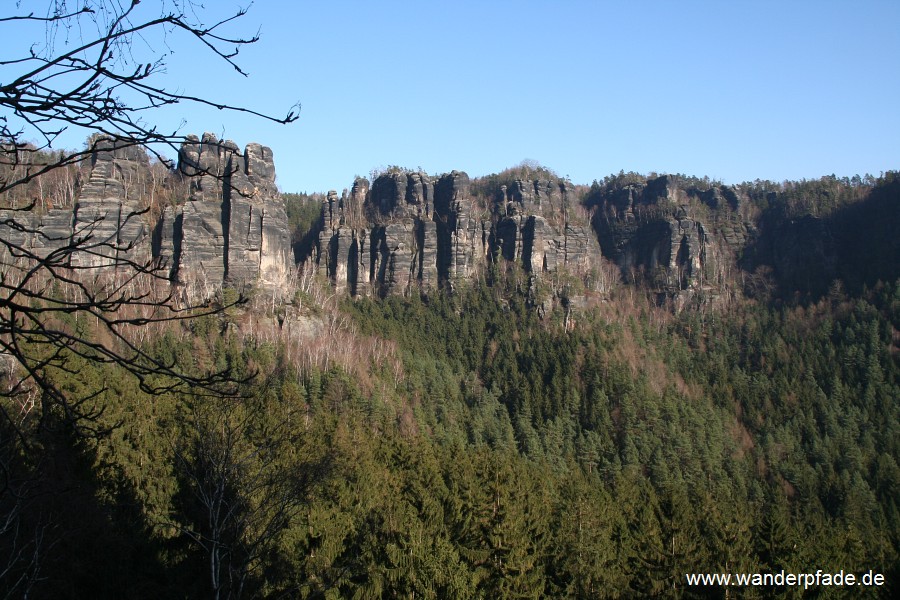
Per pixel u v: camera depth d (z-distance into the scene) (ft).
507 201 550.36
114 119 21.71
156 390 22.26
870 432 366.84
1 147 21.49
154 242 355.77
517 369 415.44
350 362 333.21
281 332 337.31
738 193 618.03
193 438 75.82
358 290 517.14
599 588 130.52
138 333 250.37
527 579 120.26
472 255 520.01
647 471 316.81
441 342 451.12
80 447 85.61
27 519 54.24
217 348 281.95
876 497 315.78
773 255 583.58
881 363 430.61
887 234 545.85
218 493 66.28
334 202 549.95
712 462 319.68
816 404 394.93
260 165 400.06
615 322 474.49
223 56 22.45
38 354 108.58
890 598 134.10
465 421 329.93
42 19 21.02
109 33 21.44
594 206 631.97
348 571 98.48
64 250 20.94
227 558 72.43
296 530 105.70
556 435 330.95
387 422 255.50
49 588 62.49
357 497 136.05
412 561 109.81
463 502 150.92
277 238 396.37
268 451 84.23
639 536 155.22
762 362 450.30
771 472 331.57
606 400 364.38
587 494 201.57
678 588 127.13
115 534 82.02
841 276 545.85
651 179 623.36
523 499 159.74
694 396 405.80
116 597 75.15
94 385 142.10
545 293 486.38
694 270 561.84
